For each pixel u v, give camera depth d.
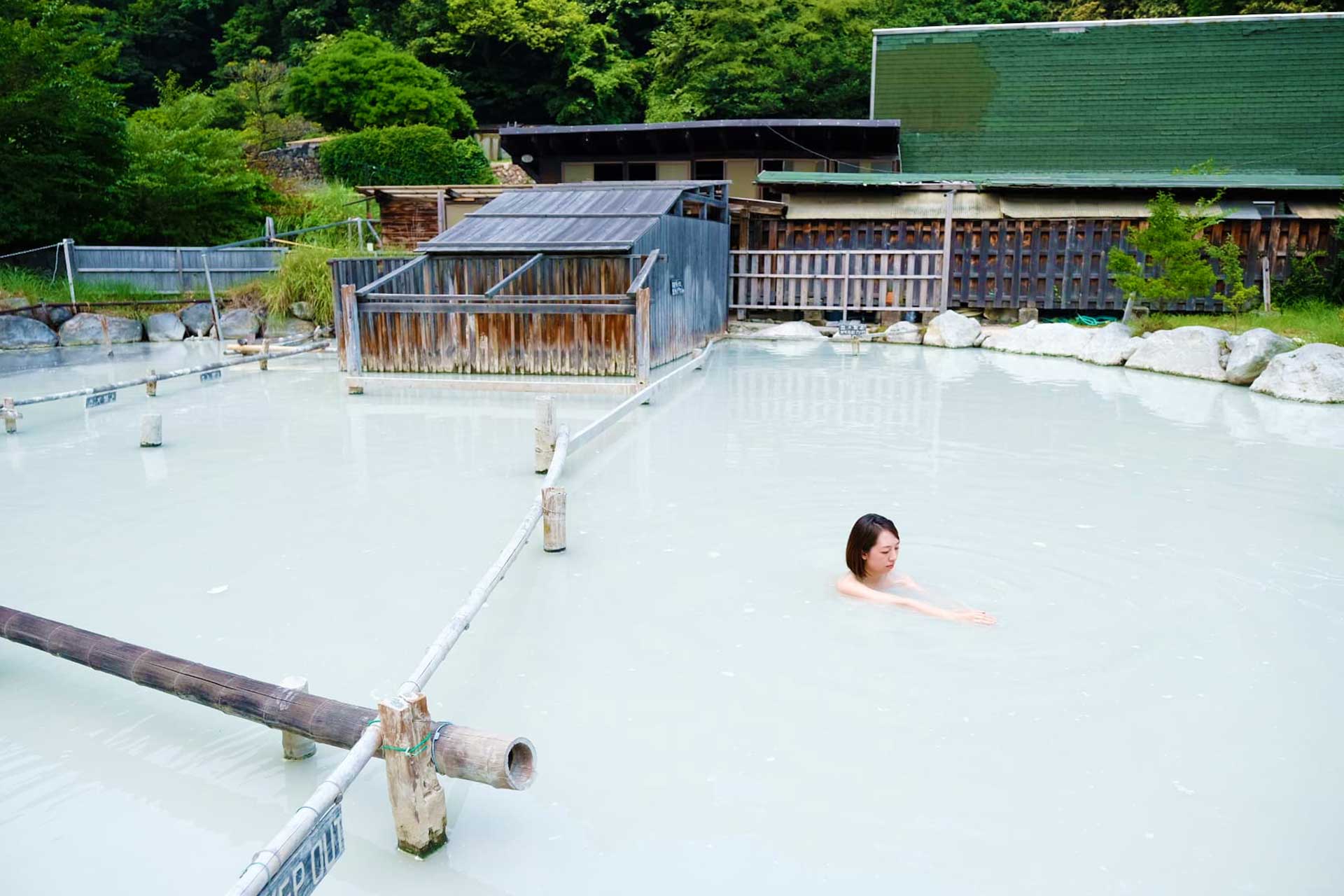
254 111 35.16
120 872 2.73
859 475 6.97
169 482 6.97
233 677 3.33
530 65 39.00
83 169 19.16
